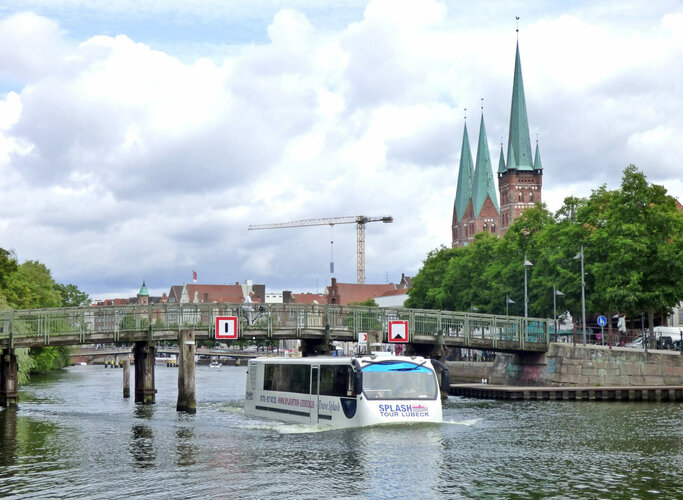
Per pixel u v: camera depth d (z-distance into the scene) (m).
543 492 25.77
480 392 71.62
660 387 66.56
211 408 59.25
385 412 38.31
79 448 35.69
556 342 77.12
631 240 72.69
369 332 68.25
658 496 25.31
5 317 57.97
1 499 25.05
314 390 41.88
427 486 26.52
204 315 62.91
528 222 98.25
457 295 111.75
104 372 163.00
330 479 27.61
